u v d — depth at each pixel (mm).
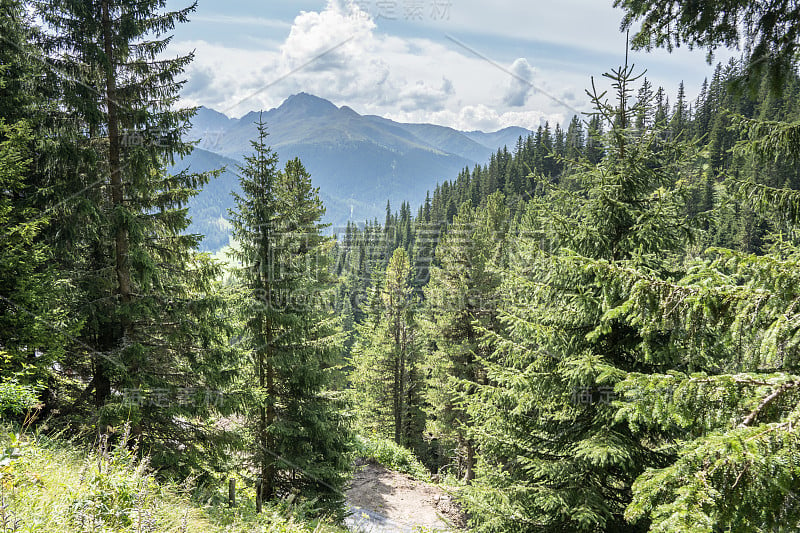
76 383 12797
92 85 10844
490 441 8594
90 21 10359
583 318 7434
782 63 3316
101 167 11203
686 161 7289
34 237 10891
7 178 9711
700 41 3600
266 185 14156
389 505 18828
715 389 2881
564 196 8281
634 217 7395
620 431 7156
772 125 4363
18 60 10773
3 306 9633
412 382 32188
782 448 2324
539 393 7945
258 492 12281
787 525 2270
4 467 5418
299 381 14727
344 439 15492
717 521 2363
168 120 11086
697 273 3602
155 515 5637
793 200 4465
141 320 12023
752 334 3104
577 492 7070
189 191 11773
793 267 3014
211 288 12781
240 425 14898
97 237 11695
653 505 2648
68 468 7105
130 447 10875
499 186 88500
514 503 7605
